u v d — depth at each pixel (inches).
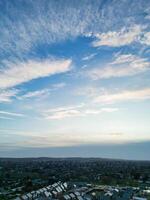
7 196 6801.2
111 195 6614.2
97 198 6515.8
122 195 6688.0
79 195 6702.8
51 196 6732.3
